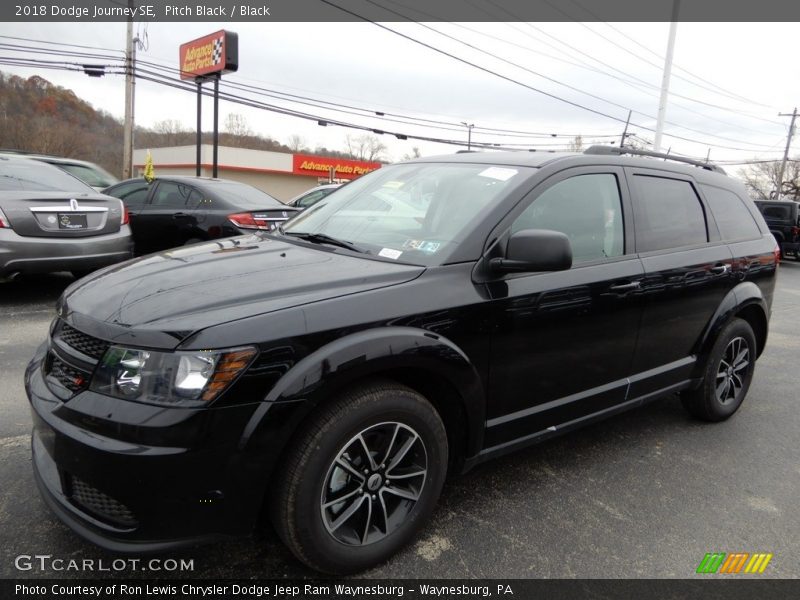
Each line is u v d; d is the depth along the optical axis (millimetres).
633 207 3346
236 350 1926
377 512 2379
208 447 1896
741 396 4262
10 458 3064
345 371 2076
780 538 2789
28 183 6289
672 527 2824
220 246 2994
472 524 2744
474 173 3068
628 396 3359
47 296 6820
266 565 2373
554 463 3436
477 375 2521
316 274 2379
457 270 2516
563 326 2854
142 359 1927
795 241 18422
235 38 23812
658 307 3369
